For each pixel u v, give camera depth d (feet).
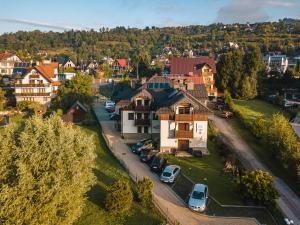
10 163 94.99
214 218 114.83
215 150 179.22
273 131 175.22
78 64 643.45
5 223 89.25
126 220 112.16
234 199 128.47
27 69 322.55
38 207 92.68
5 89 320.29
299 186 146.00
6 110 277.64
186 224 109.91
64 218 97.25
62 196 96.17
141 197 118.83
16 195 90.94
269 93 327.06
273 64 606.55
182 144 175.94
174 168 145.07
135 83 235.20
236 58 312.91
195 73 302.86
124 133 196.65
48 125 102.78
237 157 175.32
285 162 158.10
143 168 153.48
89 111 259.19
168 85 213.05
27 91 301.63
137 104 193.98
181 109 172.96
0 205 89.20
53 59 578.66
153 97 195.52
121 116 196.03
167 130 174.40
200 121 172.04
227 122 231.09
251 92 307.17
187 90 215.10
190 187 136.77
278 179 155.53
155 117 195.00
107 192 117.39
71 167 98.12
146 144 175.94
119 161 157.79
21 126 105.81
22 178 90.33
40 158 95.76
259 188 122.21
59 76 435.94
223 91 311.27
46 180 94.43
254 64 314.14
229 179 145.69
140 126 195.93
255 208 122.72
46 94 302.66
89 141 110.01
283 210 127.44
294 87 343.67
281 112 269.64
